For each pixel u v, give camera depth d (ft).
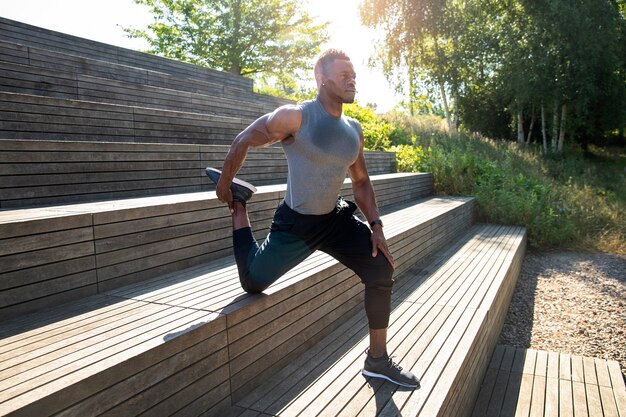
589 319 14.94
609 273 20.74
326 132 6.07
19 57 15.61
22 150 8.97
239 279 7.64
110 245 7.68
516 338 13.43
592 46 56.54
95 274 7.43
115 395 4.64
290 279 8.02
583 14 57.16
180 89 22.71
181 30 68.33
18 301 6.38
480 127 74.54
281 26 67.31
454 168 30.50
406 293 12.03
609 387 10.07
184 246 9.18
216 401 6.02
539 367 11.04
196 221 9.45
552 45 58.70
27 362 4.69
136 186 11.45
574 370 10.89
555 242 26.27
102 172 10.57
